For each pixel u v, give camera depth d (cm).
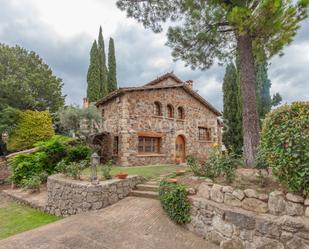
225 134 1823
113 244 402
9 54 1933
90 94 2267
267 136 372
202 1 643
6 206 816
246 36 671
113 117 1324
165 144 1388
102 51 2505
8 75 1850
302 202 322
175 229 464
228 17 559
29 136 1555
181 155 1491
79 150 1178
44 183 1025
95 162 642
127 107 1241
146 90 1332
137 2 738
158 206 572
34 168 1072
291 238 309
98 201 600
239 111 1702
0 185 1195
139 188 706
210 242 414
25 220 646
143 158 1274
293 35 635
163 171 940
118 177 706
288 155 328
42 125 1605
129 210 567
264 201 364
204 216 436
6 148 1716
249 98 661
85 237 430
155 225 480
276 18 539
